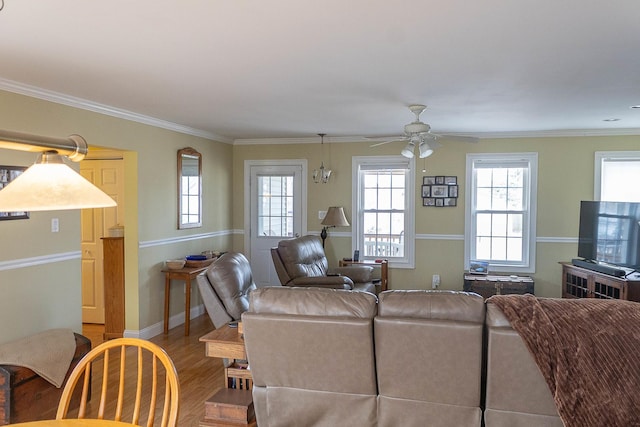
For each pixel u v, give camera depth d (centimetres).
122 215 571
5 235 360
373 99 432
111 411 350
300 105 460
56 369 333
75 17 238
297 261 571
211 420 296
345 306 261
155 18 239
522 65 324
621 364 225
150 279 543
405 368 253
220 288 379
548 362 231
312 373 267
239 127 607
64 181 103
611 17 239
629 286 484
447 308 249
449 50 292
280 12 233
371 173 710
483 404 257
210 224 679
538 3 222
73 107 425
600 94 409
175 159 589
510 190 668
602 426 224
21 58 305
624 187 626
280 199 734
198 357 471
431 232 685
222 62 316
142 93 407
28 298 380
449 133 658
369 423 266
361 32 261
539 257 653
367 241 714
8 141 90
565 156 639
